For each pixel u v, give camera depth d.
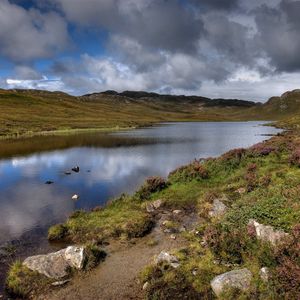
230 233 14.65
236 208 17.73
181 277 12.93
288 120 180.88
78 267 14.73
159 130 130.88
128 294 12.77
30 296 13.05
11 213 24.14
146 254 16.16
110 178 36.53
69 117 178.62
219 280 11.98
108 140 83.44
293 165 25.89
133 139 86.81
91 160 49.78
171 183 28.09
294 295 10.23
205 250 14.96
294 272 10.61
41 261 14.77
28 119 145.50
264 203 16.23
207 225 18.42
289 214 14.06
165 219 21.22
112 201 25.62
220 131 126.31
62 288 13.45
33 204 26.56
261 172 25.66
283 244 11.91
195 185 27.00
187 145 71.12
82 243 18.14
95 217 21.95
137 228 19.03
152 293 12.33
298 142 33.69
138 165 44.78
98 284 13.59
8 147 67.12
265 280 11.38
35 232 20.20
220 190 24.31
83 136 96.00
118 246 17.34
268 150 31.19
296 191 16.88
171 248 16.58
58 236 19.05
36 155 55.59
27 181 35.44
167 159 50.06
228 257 13.76
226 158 30.86
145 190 26.59
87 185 33.25
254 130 131.50
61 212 24.33
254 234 13.80
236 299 11.09
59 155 55.50
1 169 42.81
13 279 14.02
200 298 11.72
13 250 17.52
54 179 36.38
